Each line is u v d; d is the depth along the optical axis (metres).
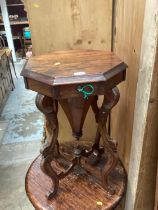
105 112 0.77
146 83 0.67
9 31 4.01
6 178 1.68
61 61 0.77
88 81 0.65
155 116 0.69
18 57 4.36
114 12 0.95
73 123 0.86
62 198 0.91
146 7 0.65
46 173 0.86
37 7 0.91
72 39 0.99
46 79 0.66
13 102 2.80
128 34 0.83
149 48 0.64
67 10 0.92
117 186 0.94
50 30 0.96
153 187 0.83
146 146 0.74
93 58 0.79
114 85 0.72
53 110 0.76
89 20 0.95
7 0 4.02
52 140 0.81
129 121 0.91
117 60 0.77
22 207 1.46
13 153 1.93
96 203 0.89
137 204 0.86
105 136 0.82
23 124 2.35
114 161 0.87
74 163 0.97
